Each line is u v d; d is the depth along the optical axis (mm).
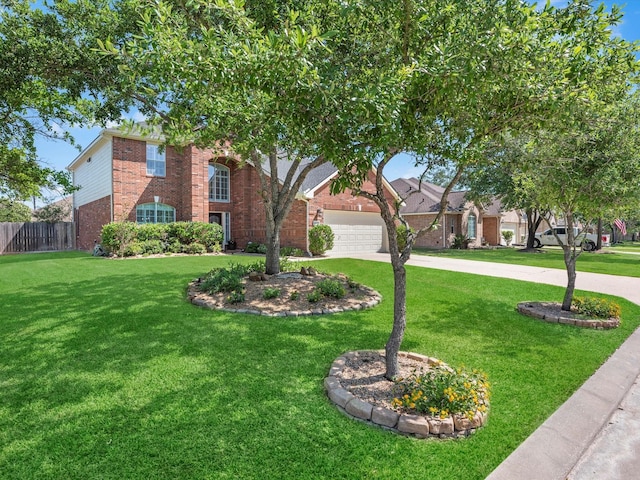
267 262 8906
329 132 2963
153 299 6969
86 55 6398
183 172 17891
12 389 3494
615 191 6039
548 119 3516
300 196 15406
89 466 2461
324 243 15633
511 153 5324
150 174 17094
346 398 3234
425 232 3914
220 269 8727
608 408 3490
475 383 3408
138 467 2453
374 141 3041
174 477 2367
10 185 12438
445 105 3303
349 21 3967
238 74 2725
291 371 3979
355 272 10641
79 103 8211
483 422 3066
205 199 17672
